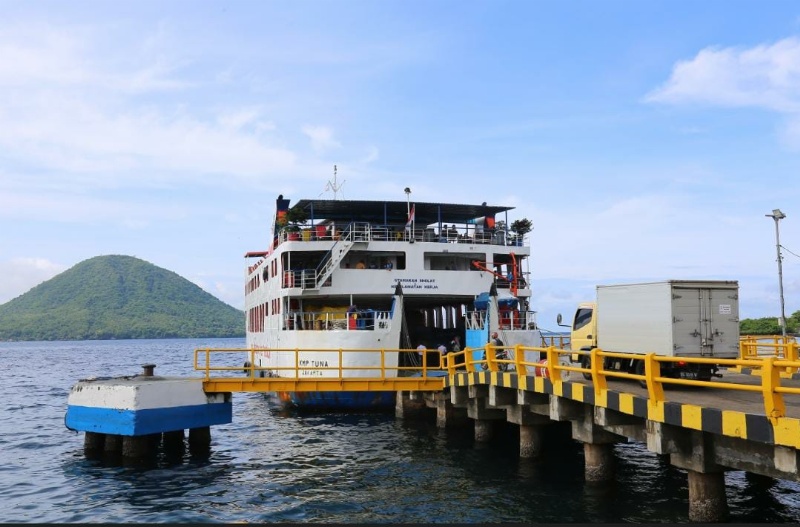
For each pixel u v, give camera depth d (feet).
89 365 310.04
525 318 100.73
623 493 52.01
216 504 53.57
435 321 130.82
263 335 126.82
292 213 107.45
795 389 31.22
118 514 51.19
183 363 330.13
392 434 82.48
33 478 63.67
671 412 39.55
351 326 93.86
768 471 35.86
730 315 56.13
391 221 125.90
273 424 93.91
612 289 63.21
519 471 60.59
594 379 47.91
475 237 112.06
